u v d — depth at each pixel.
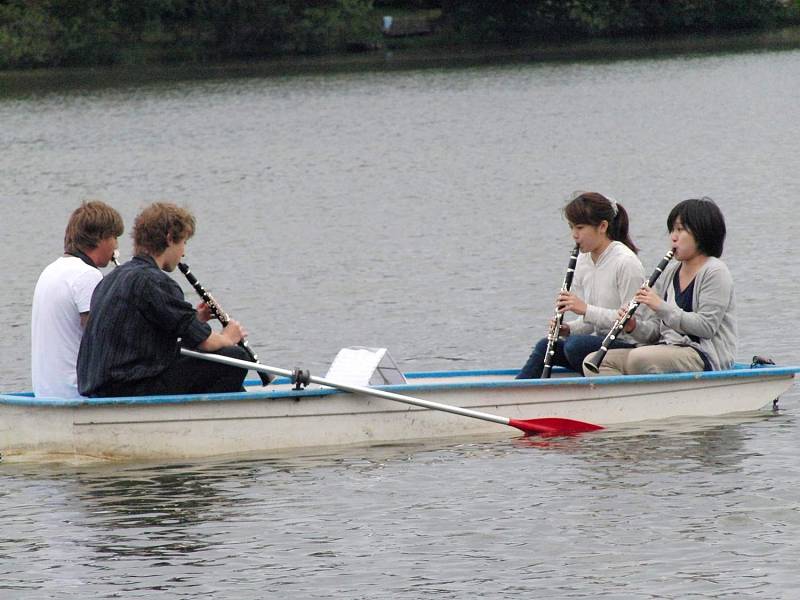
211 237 71.38
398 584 24.02
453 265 60.41
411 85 169.50
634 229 68.75
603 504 27.83
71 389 32.38
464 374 37.78
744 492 28.27
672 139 109.19
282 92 165.88
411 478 29.97
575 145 109.06
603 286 35.78
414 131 124.44
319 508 28.02
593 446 32.25
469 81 171.88
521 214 75.25
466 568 24.66
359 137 121.44
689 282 35.31
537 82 167.25
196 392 32.09
